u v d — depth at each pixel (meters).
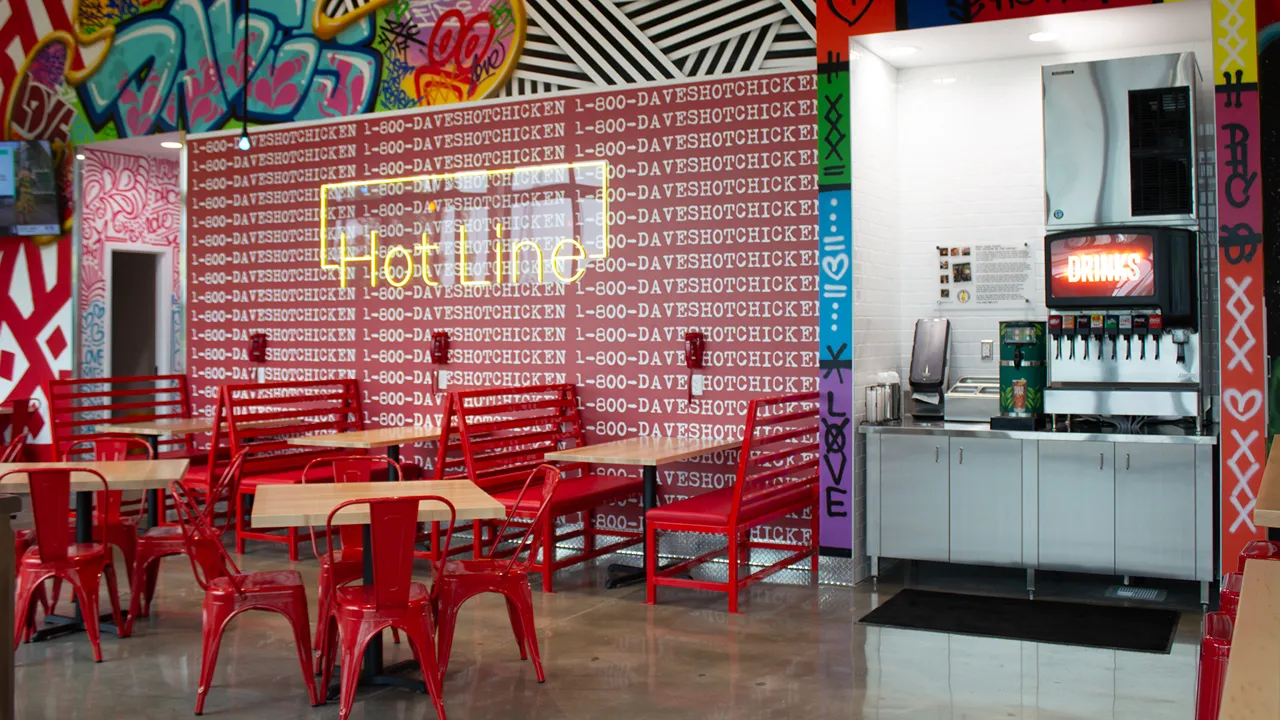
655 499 7.04
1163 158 6.56
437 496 4.61
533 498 7.09
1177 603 6.59
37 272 10.91
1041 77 7.45
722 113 7.89
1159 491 6.44
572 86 8.45
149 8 10.29
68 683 5.23
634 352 8.25
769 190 7.75
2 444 10.67
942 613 6.41
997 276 7.62
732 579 6.49
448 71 8.95
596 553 7.44
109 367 11.10
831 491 7.18
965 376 7.71
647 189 8.17
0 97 10.93
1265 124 6.50
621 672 5.34
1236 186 6.04
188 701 4.97
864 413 7.29
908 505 7.11
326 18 9.43
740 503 6.54
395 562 4.56
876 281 7.48
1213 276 6.98
